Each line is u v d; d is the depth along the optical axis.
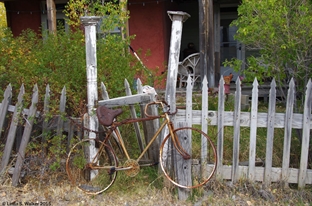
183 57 11.68
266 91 7.52
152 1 9.83
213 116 4.00
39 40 5.57
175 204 3.82
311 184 3.99
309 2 4.42
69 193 4.07
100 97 4.59
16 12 10.62
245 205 3.76
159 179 4.10
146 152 4.38
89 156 4.17
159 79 6.20
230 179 4.07
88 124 4.15
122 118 4.55
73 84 4.46
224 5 10.16
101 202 3.91
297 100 4.83
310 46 4.32
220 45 10.43
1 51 4.96
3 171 4.30
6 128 4.50
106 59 4.77
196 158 4.39
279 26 4.33
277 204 3.77
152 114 4.14
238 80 3.89
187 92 3.96
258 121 3.93
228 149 4.61
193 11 11.67
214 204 3.78
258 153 4.56
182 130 3.80
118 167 4.01
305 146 3.88
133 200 3.93
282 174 3.97
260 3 4.31
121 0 7.49
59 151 4.19
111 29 6.50
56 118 4.30
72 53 4.66
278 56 4.47
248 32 4.48
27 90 4.59
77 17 6.86
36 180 4.29
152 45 9.96
